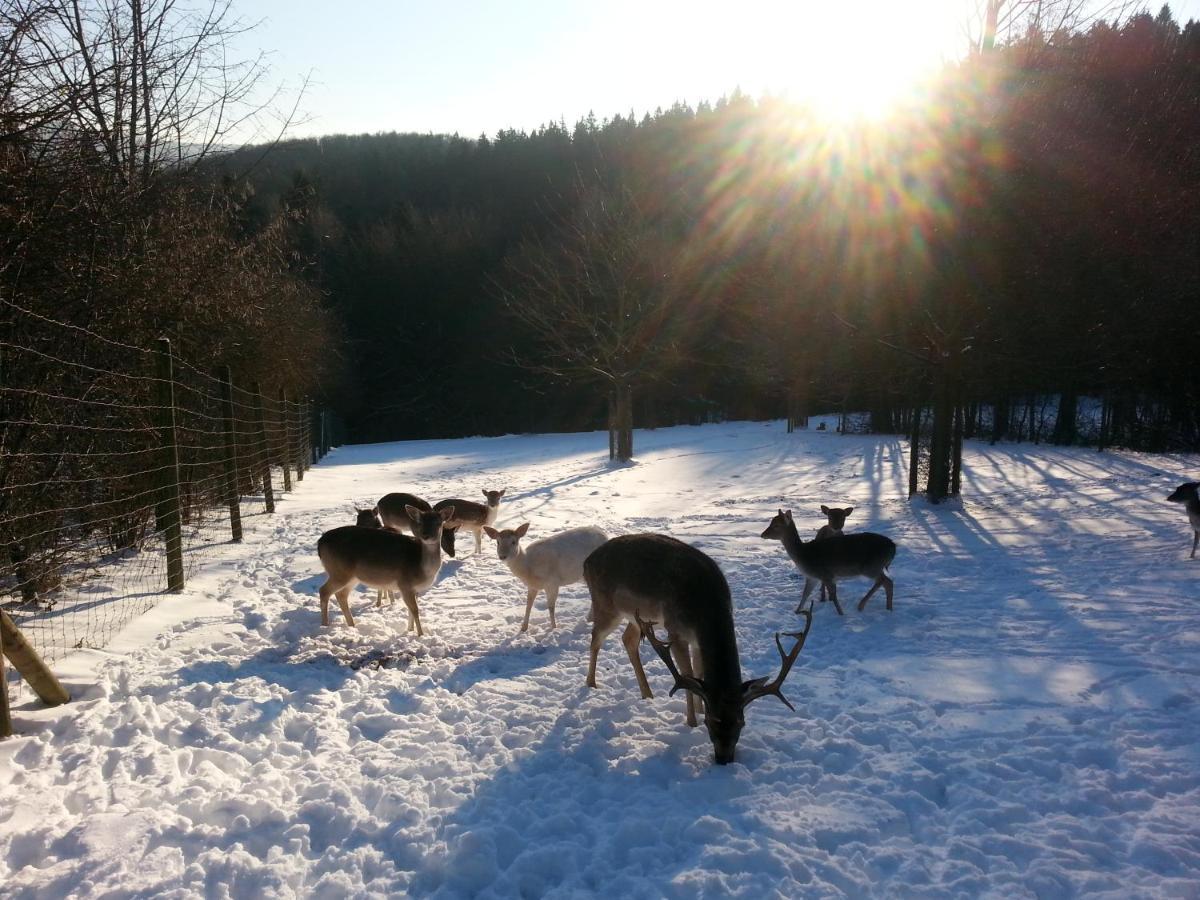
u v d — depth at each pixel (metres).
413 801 4.62
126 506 11.12
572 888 3.87
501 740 5.53
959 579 10.12
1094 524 13.61
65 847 4.00
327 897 3.82
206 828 4.23
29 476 9.02
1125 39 16.14
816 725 5.71
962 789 4.71
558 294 35.53
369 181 76.31
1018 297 15.93
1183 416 28.98
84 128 9.23
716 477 23.81
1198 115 15.48
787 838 4.24
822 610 8.91
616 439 32.06
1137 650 7.04
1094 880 3.83
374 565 7.98
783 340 22.17
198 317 15.18
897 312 17.23
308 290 40.88
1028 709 5.89
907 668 6.88
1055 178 15.35
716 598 5.43
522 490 21.95
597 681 6.72
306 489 22.92
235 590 9.66
